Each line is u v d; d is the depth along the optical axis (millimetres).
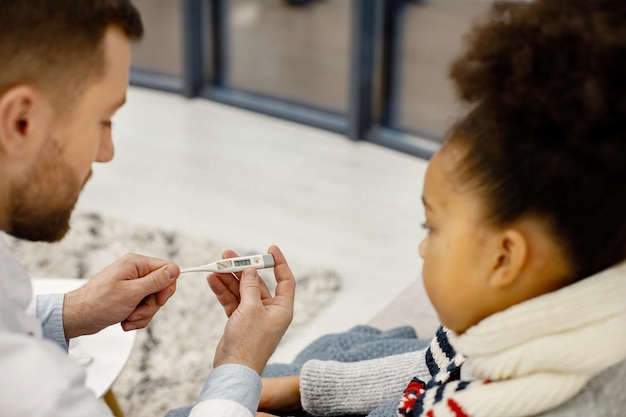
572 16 607
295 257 2607
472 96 653
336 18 3604
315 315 2301
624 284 648
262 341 964
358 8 3225
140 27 873
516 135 623
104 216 2820
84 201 2945
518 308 661
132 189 3072
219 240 2693
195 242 2656
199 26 3891
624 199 615
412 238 2746
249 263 1063
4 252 850
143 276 1171
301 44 3738
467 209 660
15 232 860
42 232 869
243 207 2947
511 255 656
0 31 751
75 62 794
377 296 2408
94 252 2561
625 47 584
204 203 2977
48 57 775
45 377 711
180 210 2918
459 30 3254
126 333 1442
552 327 655
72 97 808
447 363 985
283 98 3850
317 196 3035
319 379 1120
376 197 3029
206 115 3826
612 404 675
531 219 639
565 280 664
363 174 3215
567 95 595
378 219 2869
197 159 3352
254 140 3545
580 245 638
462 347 689
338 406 1118
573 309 648
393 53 3357
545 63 606
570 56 599
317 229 2795
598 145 598
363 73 3350
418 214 2908
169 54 4105
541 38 609
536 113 608
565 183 616
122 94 869
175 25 4027
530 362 659
